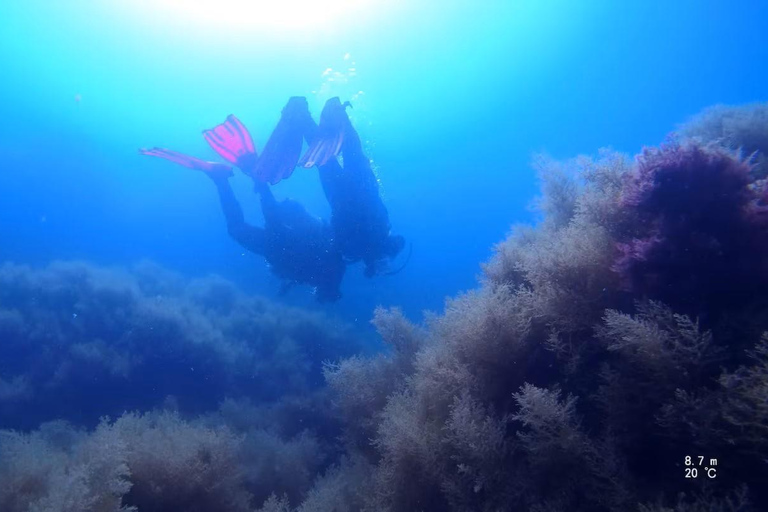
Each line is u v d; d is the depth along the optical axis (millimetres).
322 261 6066
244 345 9531
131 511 3025
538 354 2898
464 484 2641
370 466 3973
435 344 3838
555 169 4406
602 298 2713
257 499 4852
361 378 4973
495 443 2527
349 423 4926
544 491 2346
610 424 2234
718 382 1905
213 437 4062
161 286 13062
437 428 3045
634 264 2521
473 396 2945
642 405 2176
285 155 4980
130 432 3787
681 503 1818
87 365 7812
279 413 7297
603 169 3141
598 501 2139
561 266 2908
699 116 5184
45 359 7867
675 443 2053
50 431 5195
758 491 1812
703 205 2357
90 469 3053
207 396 8398
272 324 11195
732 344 2145
